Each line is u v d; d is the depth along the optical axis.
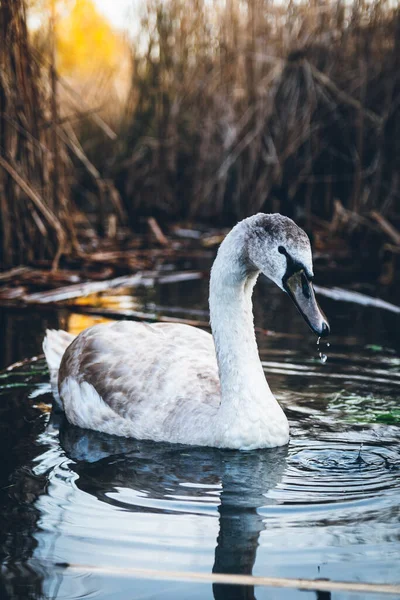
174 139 15.05
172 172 15.29
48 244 10.87
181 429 5.60
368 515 4.37
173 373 5.88
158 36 14.81
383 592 3.59
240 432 5.38
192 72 14.76
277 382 6.78
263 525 4.25
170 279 10.60
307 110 12.81
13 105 10.06
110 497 4.61
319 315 5.03
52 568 3.80
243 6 13.71
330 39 12.91
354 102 12.68
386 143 13.21
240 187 13.99
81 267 10.97
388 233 11.80
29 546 4.00
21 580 3.69
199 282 10.88
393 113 13.04
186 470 5.06
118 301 9.56
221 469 5.07
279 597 3.59
